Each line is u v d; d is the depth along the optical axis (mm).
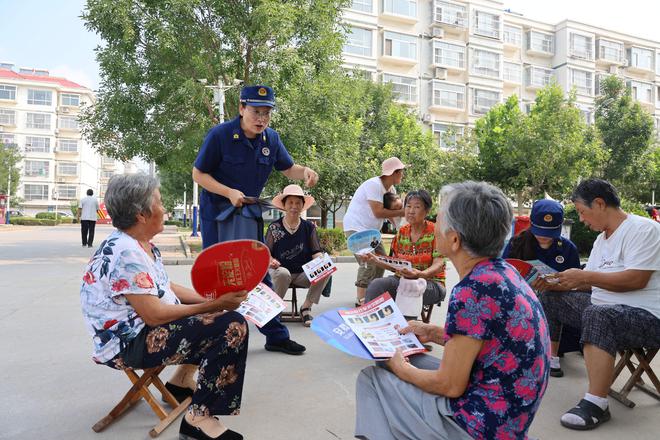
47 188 53750
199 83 11211
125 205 2129
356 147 14984
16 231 23203
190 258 10133
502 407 1530
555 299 3201
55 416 2516
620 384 3088
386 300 2176
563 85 33625
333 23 12508
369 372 1897
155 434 2275
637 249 2572
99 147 12484
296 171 3818
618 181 21641
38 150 53281
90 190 13445
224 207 3484
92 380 3045
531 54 33531
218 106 11977
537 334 1549
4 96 51844
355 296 6180
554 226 3229
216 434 2172
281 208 4777
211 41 11461
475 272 1593
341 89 12547
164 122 11828
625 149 21250
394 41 28734
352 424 2439
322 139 12570
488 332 1520
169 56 11195
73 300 5562
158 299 2113
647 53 36812
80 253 11453
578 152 18609
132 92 11531
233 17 10859
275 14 10688
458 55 30453
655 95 37094
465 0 30594
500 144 20484
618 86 21969
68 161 54719
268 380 3061
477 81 30641
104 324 2154
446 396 1616
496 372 1541
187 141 11469
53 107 53750
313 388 2930
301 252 4766
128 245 2115
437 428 1598
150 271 2166
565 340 3389
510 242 3525
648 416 2621
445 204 1668
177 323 2146
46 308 5109
